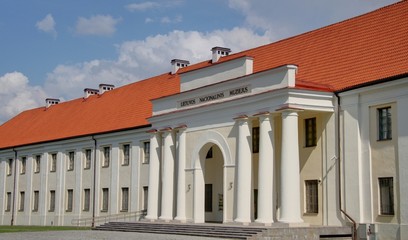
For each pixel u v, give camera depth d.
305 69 38.47
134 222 42.00
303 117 35.56
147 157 49.97
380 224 30.75
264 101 34.19
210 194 42.91
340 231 31.72
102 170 55.03
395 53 33.06
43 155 63.38
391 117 30.78
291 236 30.80
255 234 30.72
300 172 35.47
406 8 35.91
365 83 31.62
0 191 69.38
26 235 37.81
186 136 40.38
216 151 42.69
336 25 40.44
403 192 29.64
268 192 33.50
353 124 32.53
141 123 50.53
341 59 36.59
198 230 35.16
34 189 64.12
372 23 37.41
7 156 69.00
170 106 42.19
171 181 41.34
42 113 73.25
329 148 33.72
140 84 60.03
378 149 31.31
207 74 39.72
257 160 37.84
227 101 36.50
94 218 54.94
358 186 31.97
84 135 56.69
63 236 36.50
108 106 60.44
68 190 59.28
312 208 34.62
